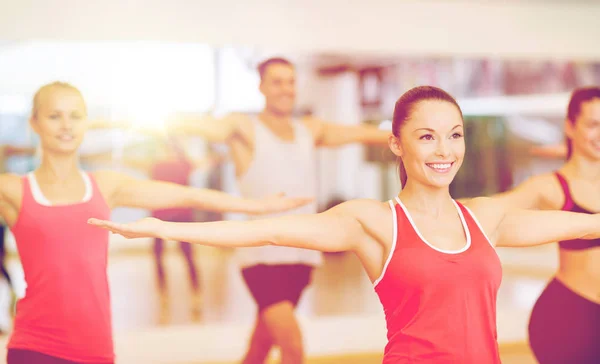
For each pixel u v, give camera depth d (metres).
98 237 2.49
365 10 4.38
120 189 2.74
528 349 4.45
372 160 7.22
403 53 4.49
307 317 4.42
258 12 4.25
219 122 3.78
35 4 3.99
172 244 8.10
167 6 4.14
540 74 5.87
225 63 4.20
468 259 1.65
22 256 2.43
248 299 5.66
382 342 4.49
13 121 4.30
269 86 3.64
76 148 2.64
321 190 7.17
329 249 1.74
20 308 2.40
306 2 4.31
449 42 4.51
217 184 5.44
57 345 2.34
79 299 2.39
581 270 2.92
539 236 1.81
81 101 2.66
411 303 1.66
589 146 3.02
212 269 7.41
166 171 4.75
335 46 4.36
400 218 1.72
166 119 4.18
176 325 4.52
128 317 4.84
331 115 5.66
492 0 4.55
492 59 4.78
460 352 1.61
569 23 4.67
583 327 2.92
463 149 1.74
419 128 1.71
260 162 3.65
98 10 4.06
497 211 1.81
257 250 3.24
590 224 1.84
